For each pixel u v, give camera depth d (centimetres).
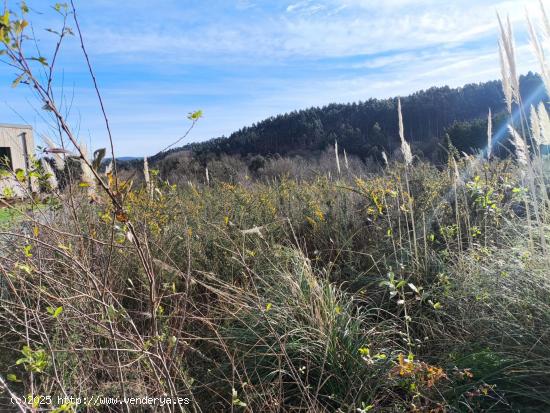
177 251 446
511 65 321
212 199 737
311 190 785
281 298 369
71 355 266
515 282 334
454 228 483
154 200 494
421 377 252
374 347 321
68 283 305
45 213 367
